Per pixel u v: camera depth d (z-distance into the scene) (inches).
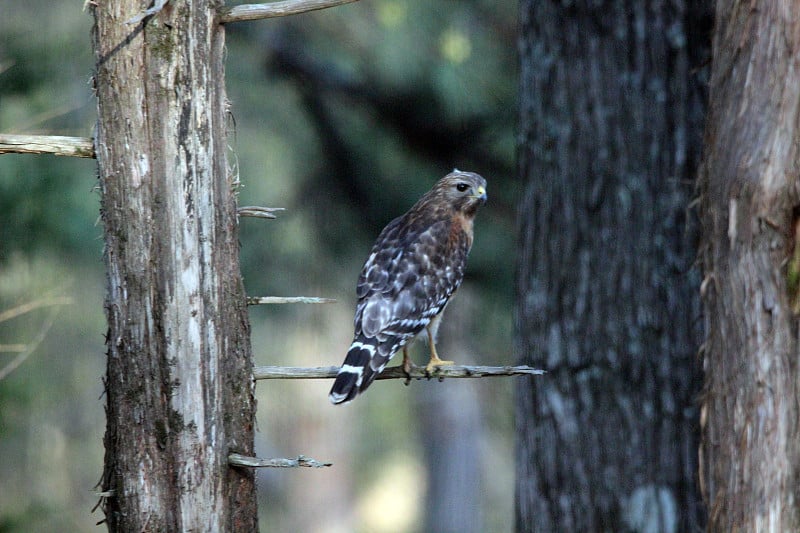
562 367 426.9
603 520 418.9
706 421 313.4
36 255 593.6
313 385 1198.9
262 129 715.4
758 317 295.7
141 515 274.1
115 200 268.2
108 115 266.4
